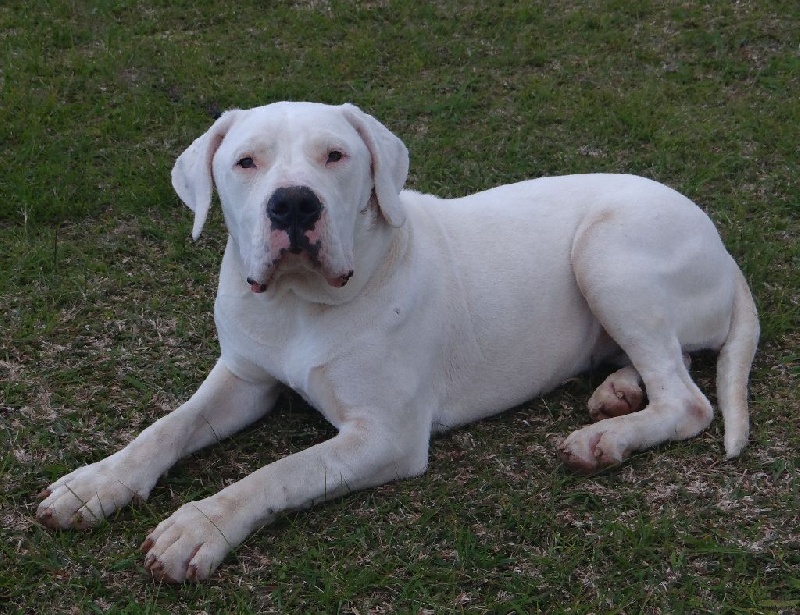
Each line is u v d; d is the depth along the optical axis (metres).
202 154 2.26
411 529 2.18
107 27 3.96
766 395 2.41
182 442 2.28
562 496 2.23
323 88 3.46
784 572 2.10
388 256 2.25
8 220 2.90
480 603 2.08
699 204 2.91
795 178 2.98
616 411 2.35
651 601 2.07
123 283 2.71
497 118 3.26
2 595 2.10
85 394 2.44
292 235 2.13
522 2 4.10
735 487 2.23
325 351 2.23
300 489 2.18
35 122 3.19
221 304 2.31
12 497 2.24
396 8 4.07
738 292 2.47
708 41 3.67
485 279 2.35
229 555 2.13
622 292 2.34
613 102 3.31
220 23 4.04
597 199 2.42
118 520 2.20
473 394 2.36
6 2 4.15
